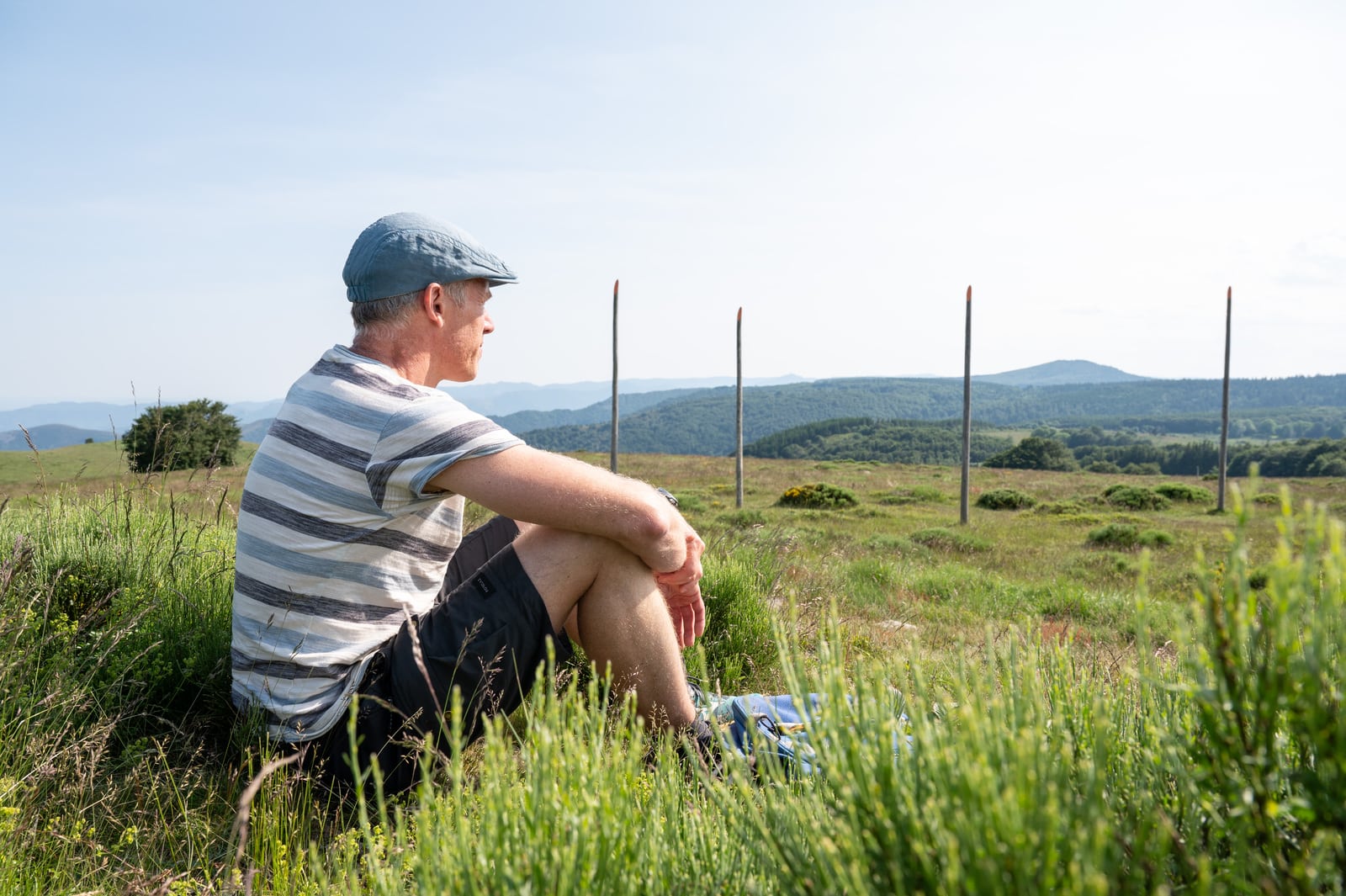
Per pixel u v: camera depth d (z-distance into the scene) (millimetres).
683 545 2293
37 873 1671
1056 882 847
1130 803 1157
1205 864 826
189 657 2582
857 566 9266
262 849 1771
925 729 1041
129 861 1865
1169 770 1155
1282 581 899
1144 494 28859
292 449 2223
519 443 2215
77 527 3705
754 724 1347
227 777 2182
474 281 2449
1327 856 905
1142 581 1121
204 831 1938
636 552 2236
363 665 2240
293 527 2203
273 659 2217
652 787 1464
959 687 1147
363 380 2252
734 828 1239
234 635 2326
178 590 3006
